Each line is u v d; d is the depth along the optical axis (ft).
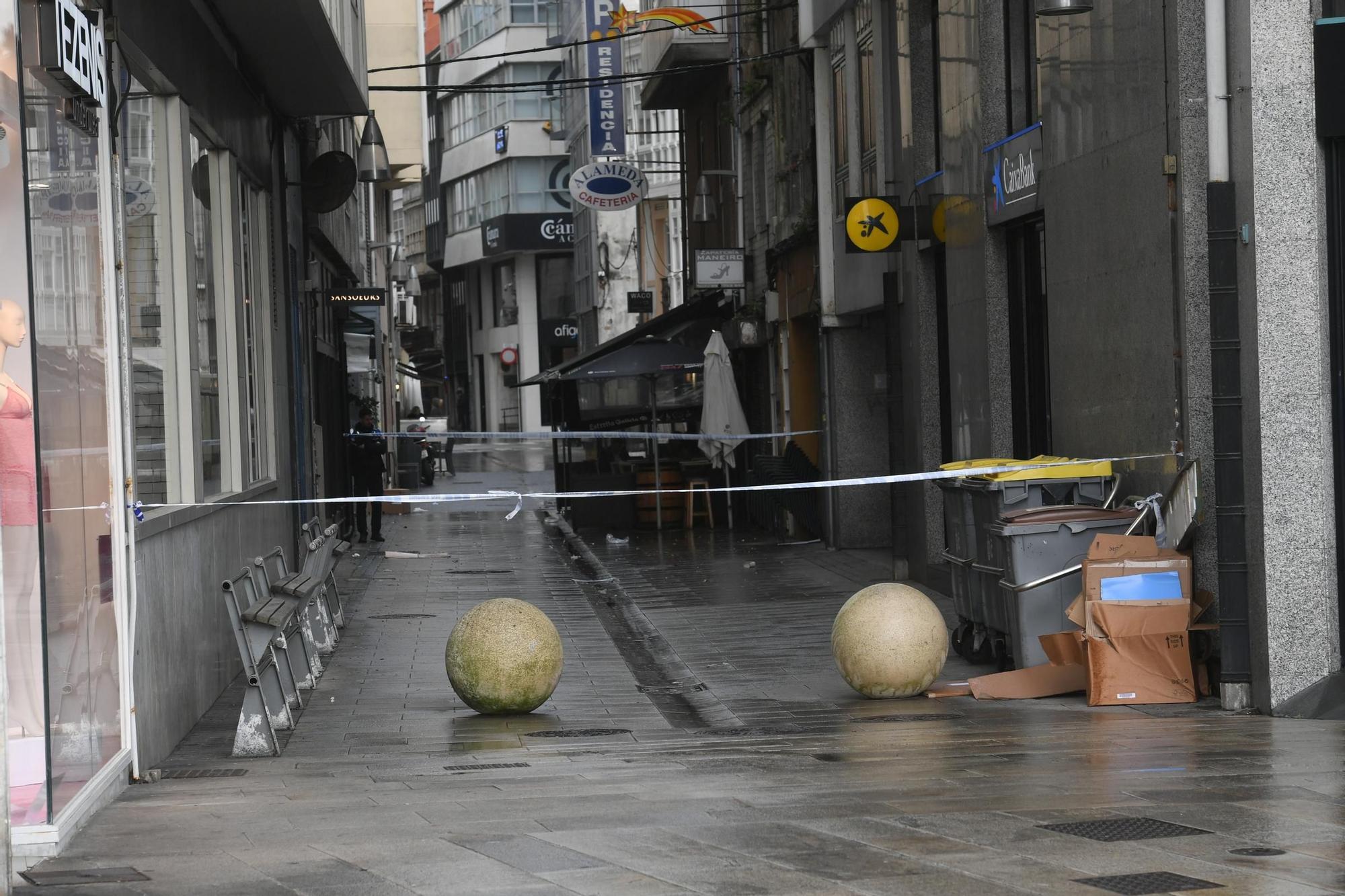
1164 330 63.10
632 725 61.21
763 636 86.12
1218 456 57.41
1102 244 69.41
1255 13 55.98
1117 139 67.41
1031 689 62.34
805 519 137.80
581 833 34.94
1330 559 56.54
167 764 53.93
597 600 107.86
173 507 59.82
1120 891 28.25
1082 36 71.05
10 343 37.60
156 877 32.12
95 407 46.16
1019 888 28.63
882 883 29.22
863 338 129.59
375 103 241.76
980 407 88.99
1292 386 56.44
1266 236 56.24
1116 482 67.15
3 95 37.47
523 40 475.72
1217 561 58.29
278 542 98.58
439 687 71.97
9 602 36.29
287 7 79.10
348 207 197.06
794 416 145.89
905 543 107.45
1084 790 39.45
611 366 157.69
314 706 66.85
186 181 66.90
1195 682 59.82
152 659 54.08
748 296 169.27
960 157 91.61
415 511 203.10
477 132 503.61
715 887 29.19
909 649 63.57
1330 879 28.99
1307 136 56.18
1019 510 66.49
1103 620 59.52
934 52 102.89
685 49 180.24
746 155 170.71
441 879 30.42
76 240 44.83
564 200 481.46
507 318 511.81
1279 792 38.68
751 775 44.57
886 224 98.68
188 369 65.10
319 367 155.53
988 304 86.53
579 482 166.09
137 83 60.44
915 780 42.24
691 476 166.81
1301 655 56.49
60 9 41.81
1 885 32.65
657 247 357.41
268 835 36.73
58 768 38.81
